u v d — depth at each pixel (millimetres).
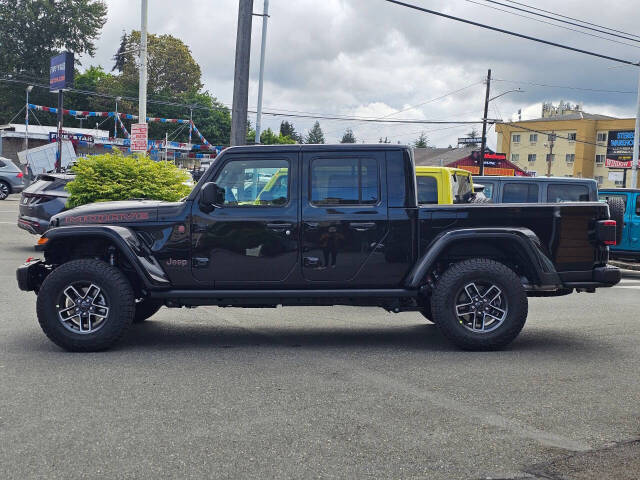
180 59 85625
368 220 6785
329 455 3949
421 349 6883
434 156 77000
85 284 6641
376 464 3822
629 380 5691
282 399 5047
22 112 76062
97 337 6551
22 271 6918
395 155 6852
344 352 6715
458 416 4684
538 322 8609
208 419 4566
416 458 3916
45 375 5691
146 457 3889
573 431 4406
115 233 6641
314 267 6805
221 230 6797
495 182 13391
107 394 5141
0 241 16484
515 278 6672
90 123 82562
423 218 6809
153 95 82250
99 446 4055
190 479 3596
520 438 4266
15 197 32562
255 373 5820
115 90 80812
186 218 6809
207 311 9281
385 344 7137
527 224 6840
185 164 58062
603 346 7098
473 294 6746
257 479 3605
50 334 6539
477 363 6266
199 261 6816
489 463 3854
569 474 3711
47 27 75312
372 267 6816
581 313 9344
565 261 6883
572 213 6871
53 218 7000
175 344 7047
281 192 6844
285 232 6773
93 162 12578
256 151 6891
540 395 5219
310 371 5906
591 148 94750
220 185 6879
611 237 6859
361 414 4707
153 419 4555
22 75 74812
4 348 6730
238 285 6848
